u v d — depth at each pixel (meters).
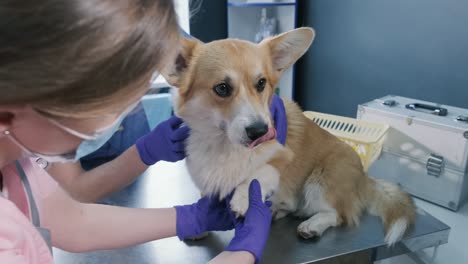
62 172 0.81
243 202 0.80
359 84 2.08
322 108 2.40
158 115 1.42
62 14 0.23
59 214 0.57
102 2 0.25
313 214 1.02
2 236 0.31
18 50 0.23
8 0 0.22
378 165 1.53
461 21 1.48
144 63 0.28
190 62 0.89
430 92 1.68
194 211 0.77
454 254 1.14
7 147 0.36
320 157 1.05
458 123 1.29
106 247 0.64
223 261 0.61
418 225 0.94
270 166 0.89
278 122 0.97
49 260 0.36
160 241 0.89
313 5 2.31
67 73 0.25
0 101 0.26
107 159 1.33
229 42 0.89
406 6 1.70
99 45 0.25
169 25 0.30
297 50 0.92
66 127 0.31
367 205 1.04
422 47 1.67
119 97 0.29
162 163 1.29
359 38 2.01
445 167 1.33
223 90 0.85
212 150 0.88
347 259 0.85
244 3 2.23
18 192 0.47
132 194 1.11
